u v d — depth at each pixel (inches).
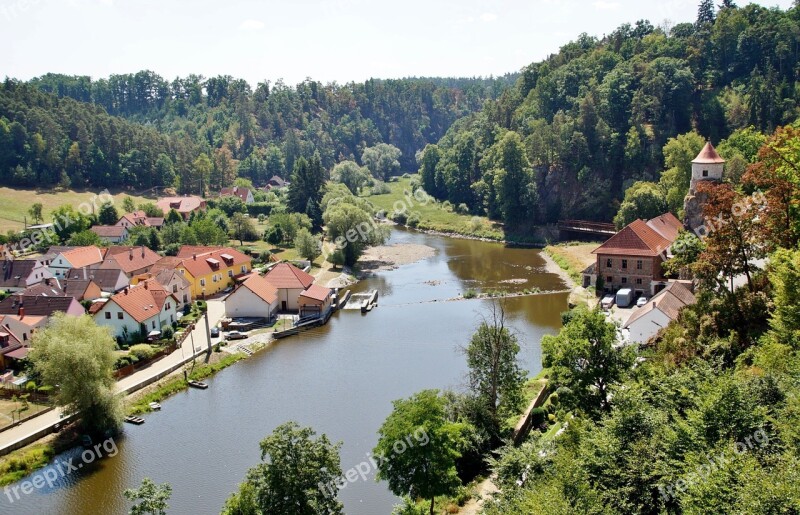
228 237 5506.9
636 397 1416.1
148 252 4355.3
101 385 2162.9
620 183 5900.6
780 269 1637.6
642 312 2605.8
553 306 3654.0
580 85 6806.1
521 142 6195.9
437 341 3090.6
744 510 940.6
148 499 1353.3
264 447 1378.0
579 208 5925.2
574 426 1514.5
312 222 5836.6
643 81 6082.7
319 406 2374.5
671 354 1900.8
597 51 7293.3
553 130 6200.8
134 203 6924.2
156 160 7706.7
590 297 3668.8
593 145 6033.5
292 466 1353.3
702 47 6614.2
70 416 2222.0
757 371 1529.3
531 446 1535.4
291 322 3400.6
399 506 1567.4
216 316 3503.9
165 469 1962.4
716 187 2079.2
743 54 6417.3
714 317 1905.8
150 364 2758.4
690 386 1450.5
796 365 1352.1
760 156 2027.6
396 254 5300.2
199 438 2150.6
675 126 5964.6
